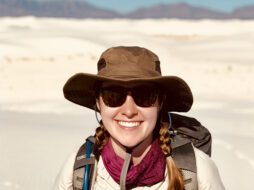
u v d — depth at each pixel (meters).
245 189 5.35
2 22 121.62
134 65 1.68
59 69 23.20
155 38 61.75
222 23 137.88
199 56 40.97
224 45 49.06
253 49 45.44
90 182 1.84
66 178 1.90
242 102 14.48
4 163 6.14
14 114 11.23
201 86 18.81
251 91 17.52
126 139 1.69
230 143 7.80
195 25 132.75
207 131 2.00
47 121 10.09
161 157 1.78
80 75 1.74
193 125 1.98
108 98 1.69
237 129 9.35
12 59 26.75
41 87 17.66
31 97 15.20
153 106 1.70
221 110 12.48
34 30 74.44
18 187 5.15
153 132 1.84
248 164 6.35
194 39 59.81
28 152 6.80
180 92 1.81
